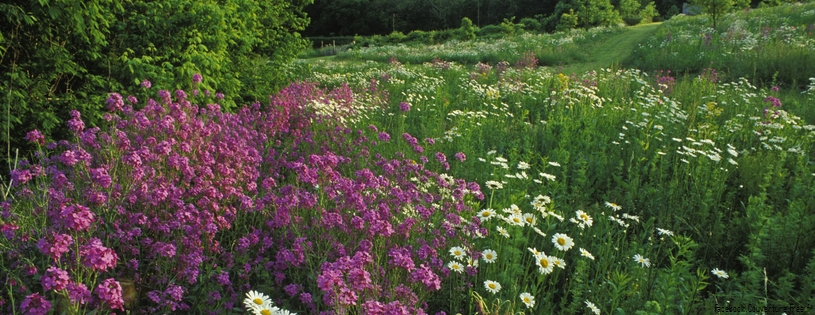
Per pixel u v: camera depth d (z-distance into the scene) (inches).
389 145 297.0
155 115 201.8
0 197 160.9
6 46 222.7
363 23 3346.5
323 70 804.6
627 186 229.6
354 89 553.3
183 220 133.5
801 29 816.3
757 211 190.7
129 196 139.9
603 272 152.1
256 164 209.5
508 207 181.0
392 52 1216.2
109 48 269.0
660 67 716.7
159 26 283.3
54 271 93.0
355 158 253.6
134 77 258.7
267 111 381.1
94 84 246.1
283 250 135.3
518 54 999.0
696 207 215.2
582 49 1057.5
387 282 127.3
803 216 183.8
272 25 515.2
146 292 128.1
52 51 229.5
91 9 232.7
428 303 141.9
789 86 544.1
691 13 1688.0
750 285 146.9
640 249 161.8
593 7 1833.2
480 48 1165.7
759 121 325.1
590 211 212.1
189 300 126.0
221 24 315.0
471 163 265.6
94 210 135.0
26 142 220.4
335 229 149.3
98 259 97.2
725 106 412.8
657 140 301.0
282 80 498.9
